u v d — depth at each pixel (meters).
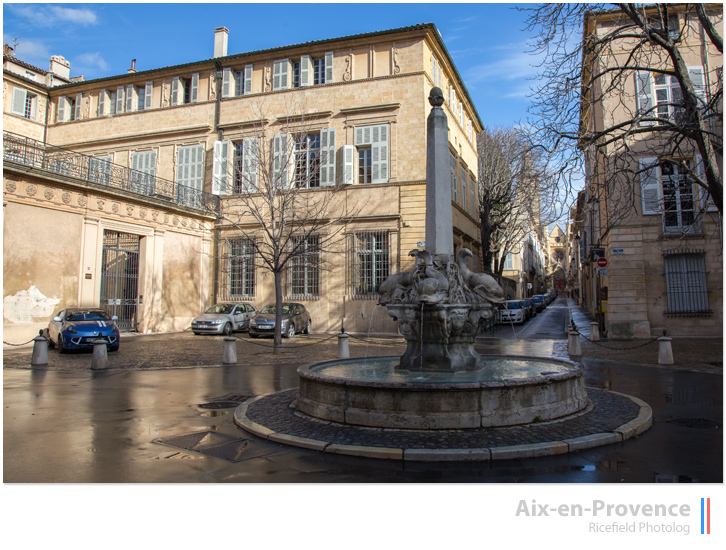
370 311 23.61
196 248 26.33
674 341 18.27
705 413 7.04
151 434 6.05
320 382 6.57
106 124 29.78
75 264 19.66
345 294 24.05
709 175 11.30
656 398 8.16
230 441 5.71
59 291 18.98
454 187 27.67
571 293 87.75
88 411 7.40
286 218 22.55
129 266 23.30
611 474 4.57
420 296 7.29
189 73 28.58
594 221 28.92
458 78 28.67
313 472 4.68
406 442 5.30
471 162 33.41
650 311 19.73
